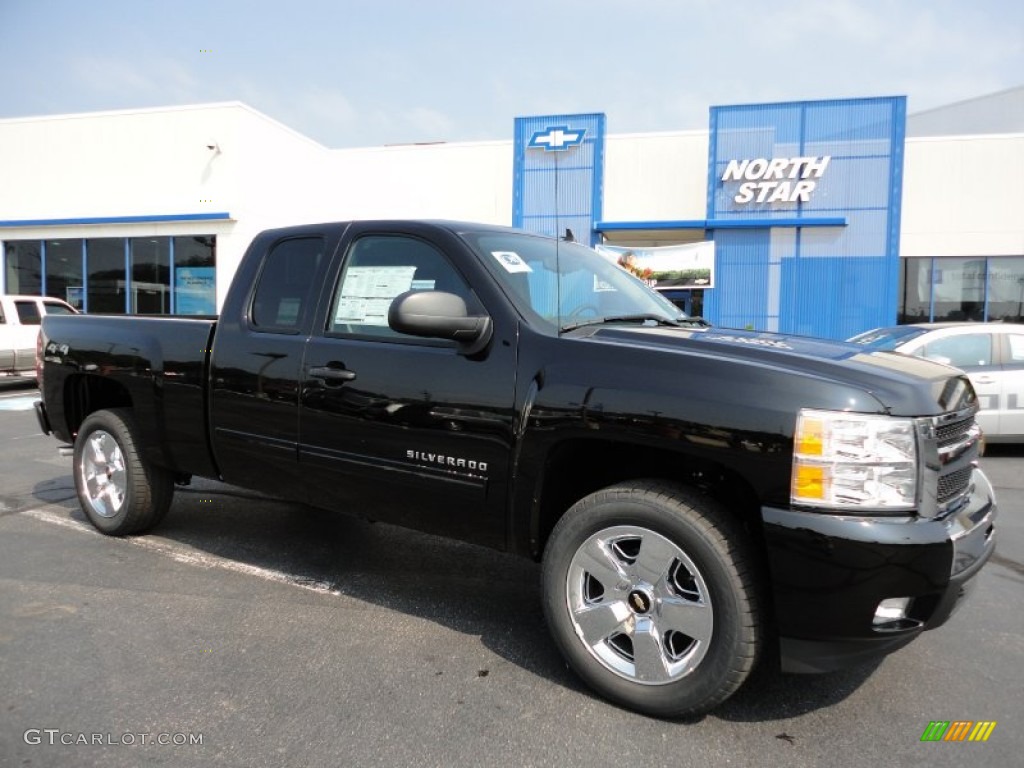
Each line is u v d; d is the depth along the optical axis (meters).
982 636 3.37
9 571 3.95
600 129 18.50
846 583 2.26
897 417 2.30
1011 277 17.64
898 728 2.57
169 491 4.50
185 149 18.02
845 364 2.53
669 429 2.49
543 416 2.74
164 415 4.08
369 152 20.50
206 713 2.59
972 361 7.73
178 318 4.21
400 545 4.56
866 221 17.25
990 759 2.39
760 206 17.70
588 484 3.05
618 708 2.67
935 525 2.30
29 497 5.59
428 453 3.05
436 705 2.67
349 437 3.29
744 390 2.41
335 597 3.70
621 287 3.71
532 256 3.40
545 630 3.36
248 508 5.31
